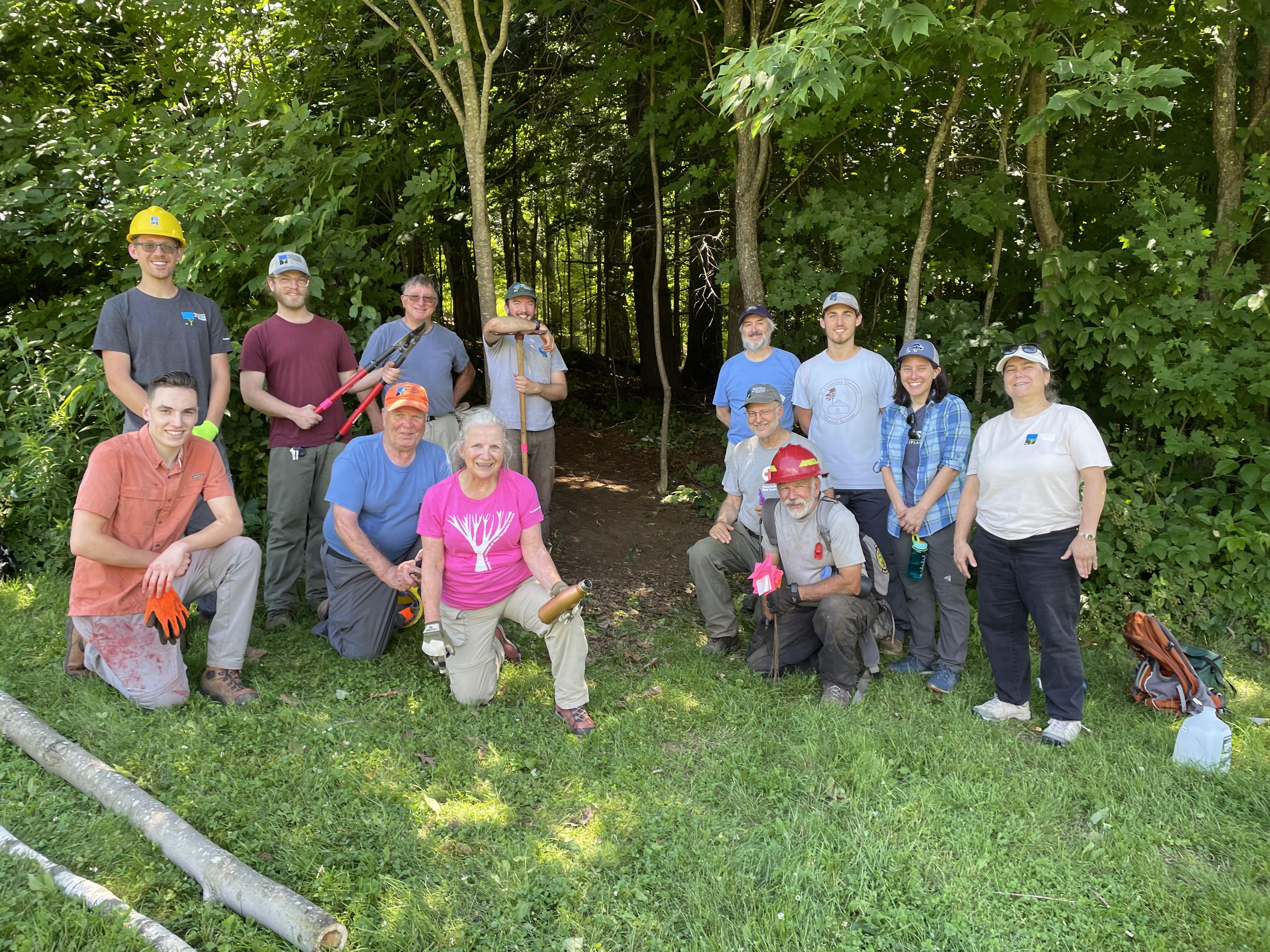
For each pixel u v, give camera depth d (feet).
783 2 21.70
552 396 17.72
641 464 29.55
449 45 24.18
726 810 10.32
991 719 12.75
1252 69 19.33
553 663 12.10
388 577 12.76
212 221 17.53
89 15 22.48
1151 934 8.33
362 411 15.34
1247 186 17.47
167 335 13.48
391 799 10.03
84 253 19.72
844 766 11.29
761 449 14.87
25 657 12.44
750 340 16.88
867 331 23.39
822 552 13.56
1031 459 11.76
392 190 23.25
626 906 8.59
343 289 18.25
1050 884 9.07
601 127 33.14
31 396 17.29
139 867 8.48
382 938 7.88
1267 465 16.74
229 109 21.86
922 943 8.16
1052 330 18.01
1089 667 14.80
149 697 11.40
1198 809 10.39
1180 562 16.61
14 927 7.41
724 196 28.60
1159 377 16.93
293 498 14.78
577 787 10.58
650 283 40.47
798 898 8.69
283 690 12.49
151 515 11.35
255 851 8.91
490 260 18.94
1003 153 19.81
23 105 21.68
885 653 15.39
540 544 12.29
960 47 16.81
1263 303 16.57
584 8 26.02
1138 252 17.60
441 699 12.55
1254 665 15.25
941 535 13.89
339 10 21.75
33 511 15.72
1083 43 18.44
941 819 10.12
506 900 8.54
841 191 20.43
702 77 23.86
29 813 9.16
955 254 21.18
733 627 15.23
